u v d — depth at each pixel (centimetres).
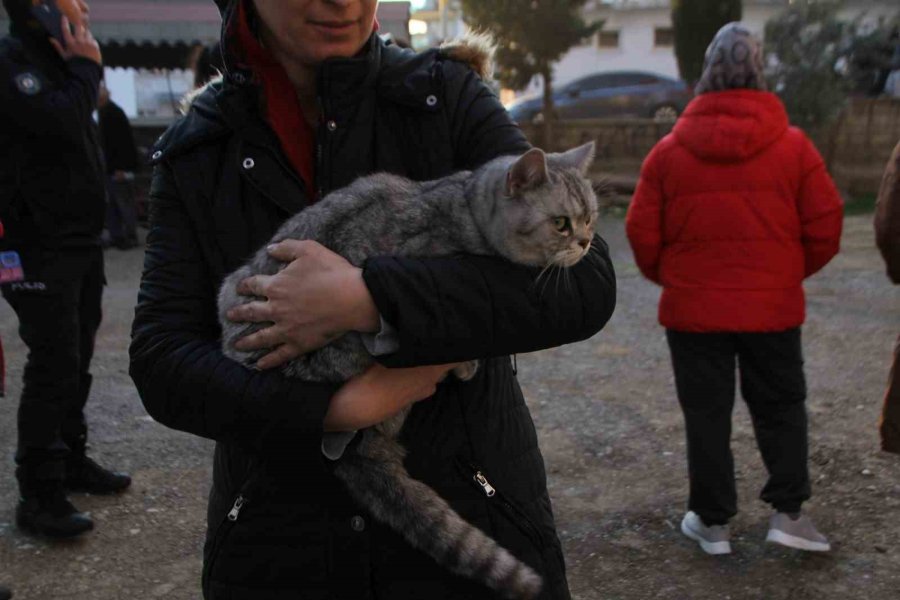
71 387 371
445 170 175
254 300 157
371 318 142
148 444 485
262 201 166
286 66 169
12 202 350
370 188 171
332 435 152
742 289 335
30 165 351
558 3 1421
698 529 363
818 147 1391
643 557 357
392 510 155
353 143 169
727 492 354
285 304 145
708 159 334
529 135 1525
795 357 344
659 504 401
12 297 360
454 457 161
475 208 179
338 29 159
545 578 166
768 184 331
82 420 414
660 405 523
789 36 1345
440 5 2795
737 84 339
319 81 163
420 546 154
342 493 157
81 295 398
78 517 374
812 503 393
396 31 1198
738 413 498
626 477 430
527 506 165
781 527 351
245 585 160
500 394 168
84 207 366
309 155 174
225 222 165
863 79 1567
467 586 160
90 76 367
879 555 349
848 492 402
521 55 1462
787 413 349
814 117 1332
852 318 711
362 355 161
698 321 341
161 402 153
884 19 1727
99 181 375
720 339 346
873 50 1491
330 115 166
